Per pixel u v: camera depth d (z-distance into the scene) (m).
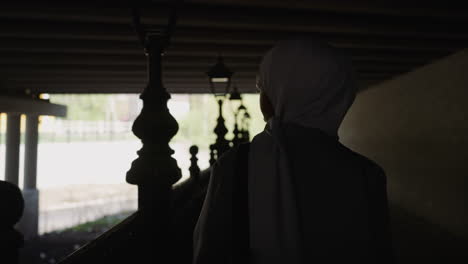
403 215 10.73
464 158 8.26
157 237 2.26
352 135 15.93
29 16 5.10
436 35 6.62
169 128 2.34
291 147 0.97
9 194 1.07
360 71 10.63
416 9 5.27
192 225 3.59
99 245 1.58
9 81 10.98
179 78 10.92
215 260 0.91
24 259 11.16
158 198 2.27
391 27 6.19
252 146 1.01
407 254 7.45
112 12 5.12
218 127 7.26
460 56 8.21
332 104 1.01
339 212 0.93
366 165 1.03
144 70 9.22
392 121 12.10
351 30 6.22
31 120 15.52
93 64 8.61
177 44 7.21
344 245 0.91
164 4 5.14
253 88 13.68
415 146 10.59
